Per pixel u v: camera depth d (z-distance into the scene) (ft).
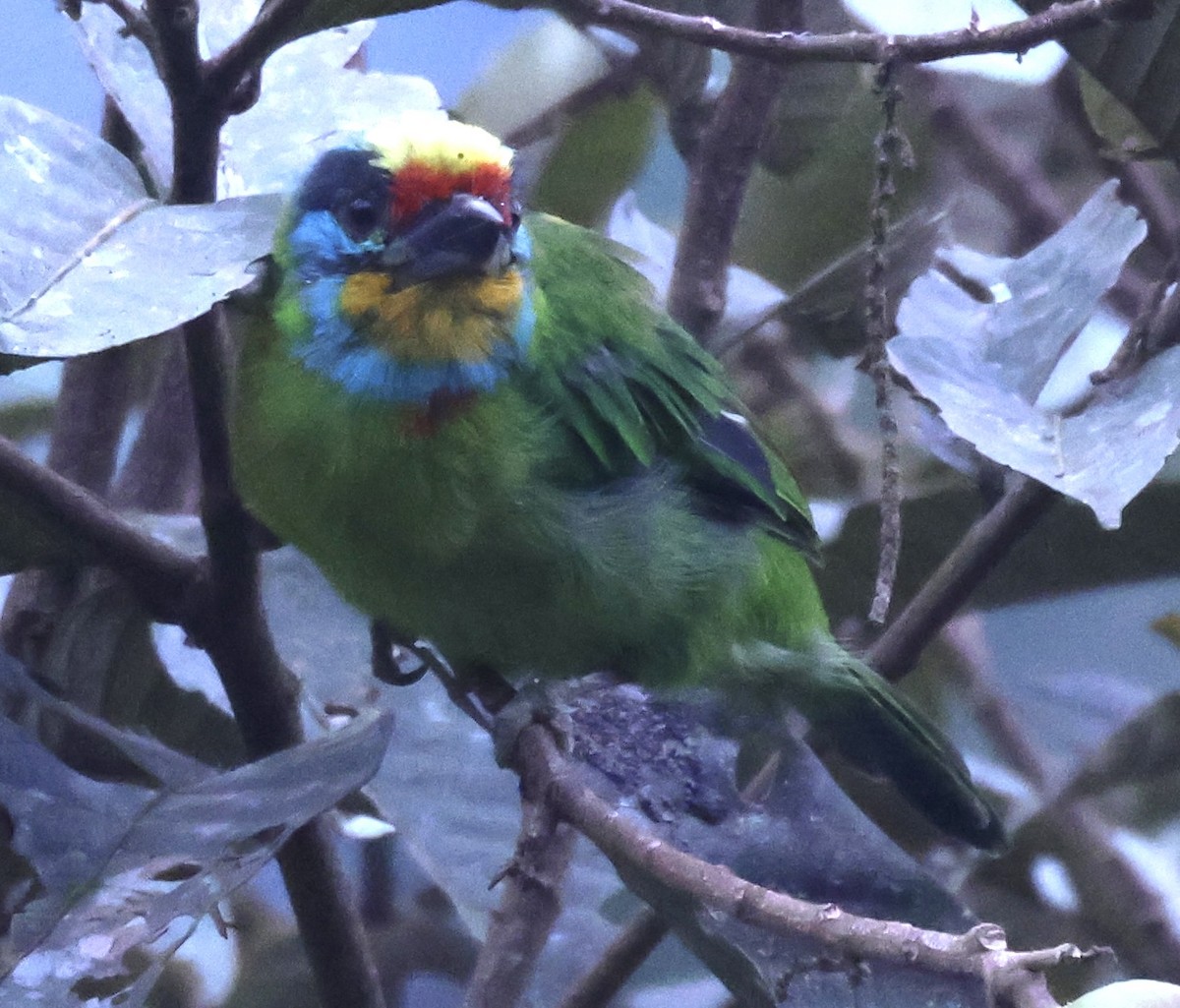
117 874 15.44
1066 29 14.57
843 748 24.82
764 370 26.78
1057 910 24.34
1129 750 24.26
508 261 19.95
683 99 24.59
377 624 22.45
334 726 21.74
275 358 20.07
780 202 25.23
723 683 23.29
